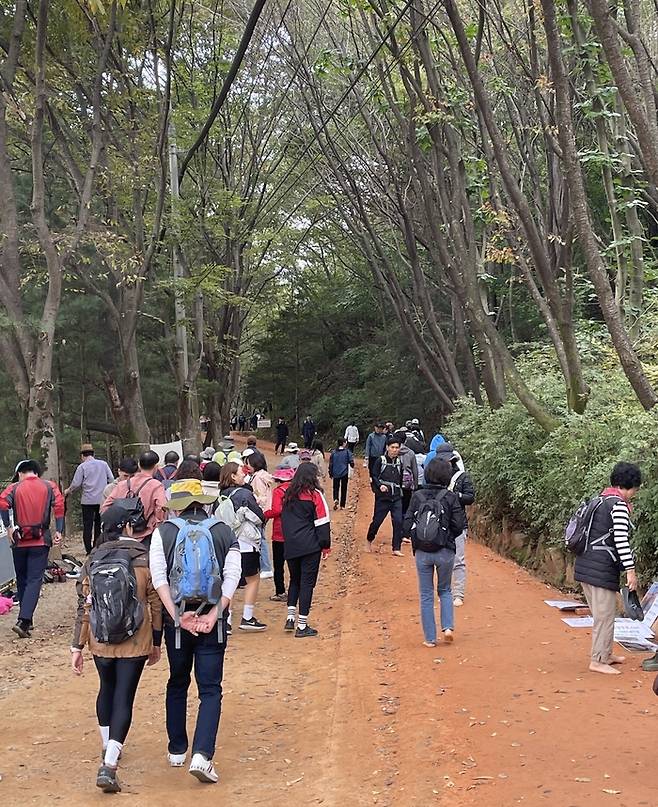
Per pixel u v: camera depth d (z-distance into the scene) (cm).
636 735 574
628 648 812
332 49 2002
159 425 3641
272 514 1217
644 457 891
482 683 718
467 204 1692
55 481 1427
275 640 992
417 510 869
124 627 559
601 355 1730
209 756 564
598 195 2092
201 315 2459
